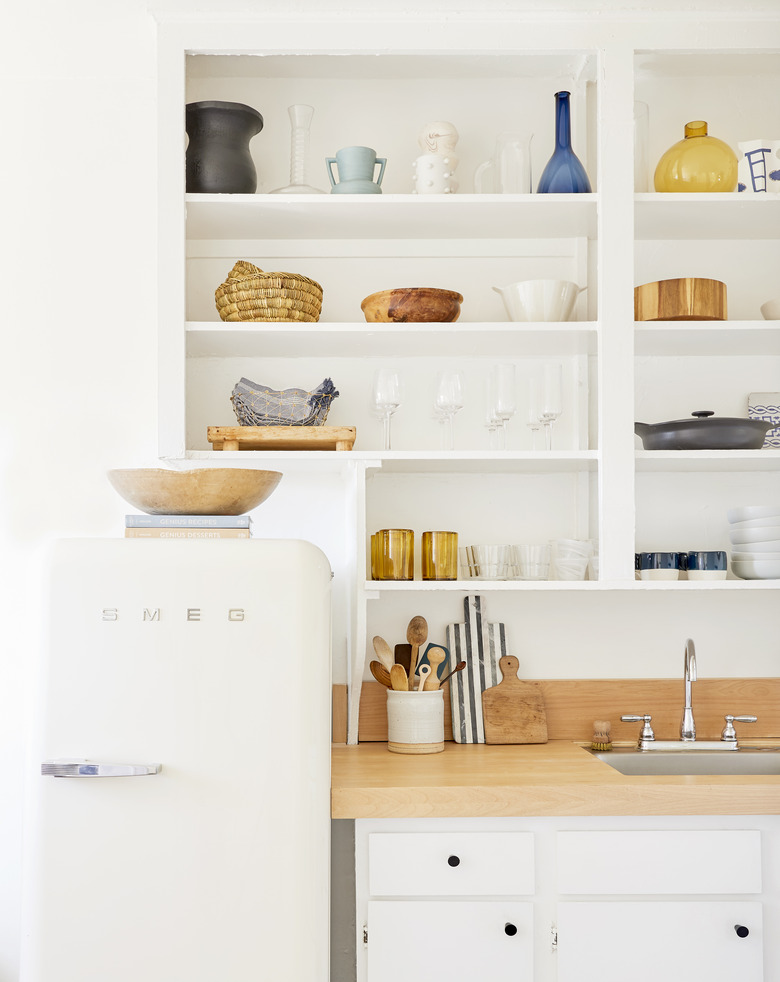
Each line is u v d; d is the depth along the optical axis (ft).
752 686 7.75
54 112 7.86
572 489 7.93
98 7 6.79
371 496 7.89
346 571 7.76
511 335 7.14
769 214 7.39
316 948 5.32
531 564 7.12
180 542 5.46
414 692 7.10
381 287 7.92
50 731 5.28
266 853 5.26
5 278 7.78
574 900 5.80
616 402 6.97
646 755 7.32
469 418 7.93
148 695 5.31
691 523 7.95
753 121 8.09
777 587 6.94
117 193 7.87
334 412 7.87
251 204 6.98
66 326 7.79
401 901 5.74
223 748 5.31
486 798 5.74
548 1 6.91
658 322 7.07
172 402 6.84
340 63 7.65
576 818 5.85
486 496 7.91
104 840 5.23
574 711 7.68
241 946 5.22
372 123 8.02
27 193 7.82
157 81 7.15
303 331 6.98
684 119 8.07
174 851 5.24
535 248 7.91
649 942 5.75
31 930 5.21
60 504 7.69
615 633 7.87
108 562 5.38
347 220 7.38
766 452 6.98
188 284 7.80
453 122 8.03
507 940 5.72
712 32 7.13
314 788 5.39
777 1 6.93
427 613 7.85
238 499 6.15
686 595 7.91
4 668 7.55
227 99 7.95
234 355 7.79
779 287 8.04
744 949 5.77
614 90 7.08
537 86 8.04
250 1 6.80
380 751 7.11
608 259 7.00
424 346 7.51
